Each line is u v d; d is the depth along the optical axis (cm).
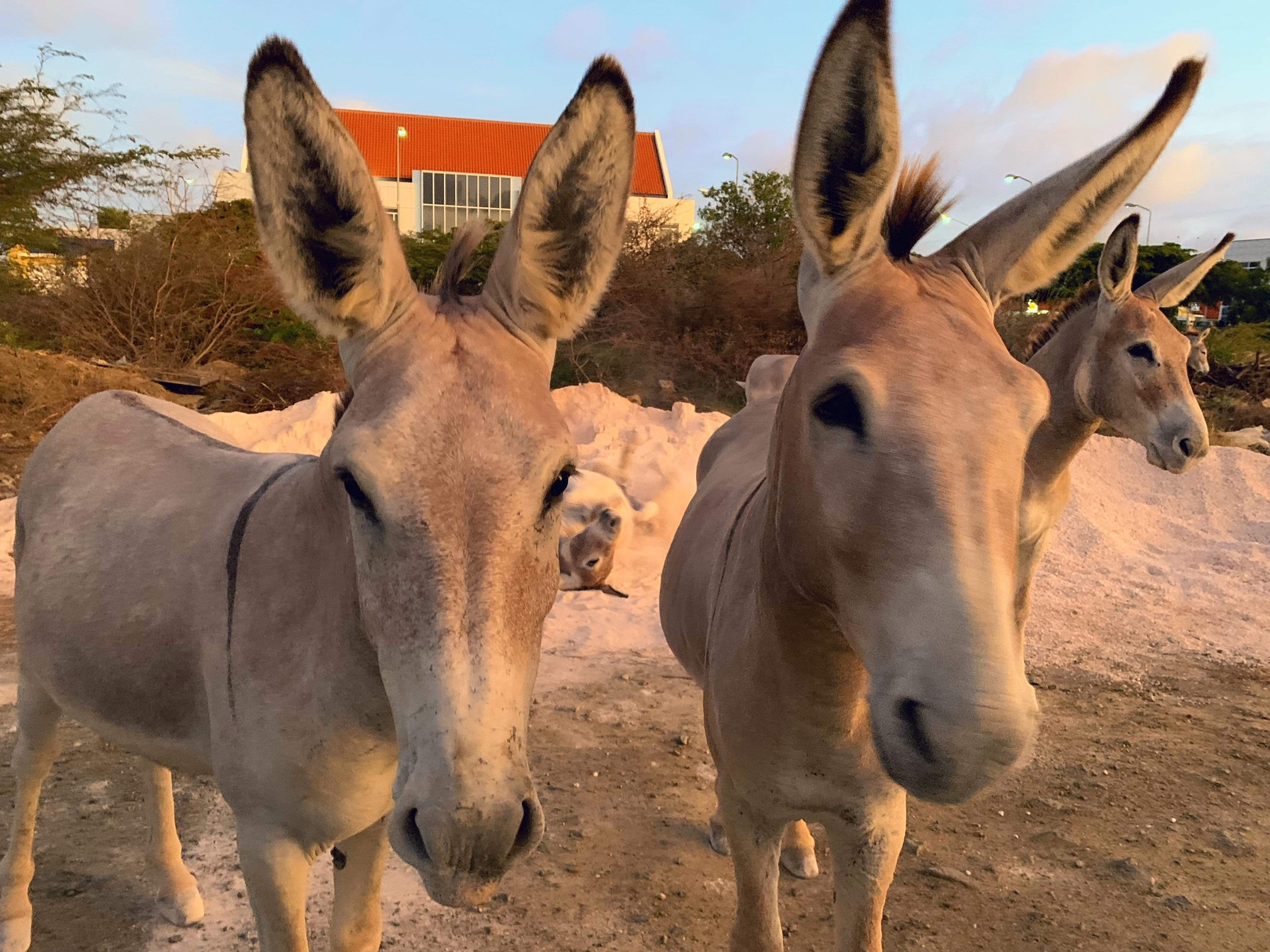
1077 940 314
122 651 223
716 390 1494
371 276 168
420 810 139
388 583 152
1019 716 128
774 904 234
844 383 153
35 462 295
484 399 156
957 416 144
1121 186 178
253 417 1016
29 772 275
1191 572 855
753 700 211
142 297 1521
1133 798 420
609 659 580
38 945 281
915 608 136
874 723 143
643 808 393
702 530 330
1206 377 1895
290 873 198
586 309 187
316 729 187
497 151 4516
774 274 1577
